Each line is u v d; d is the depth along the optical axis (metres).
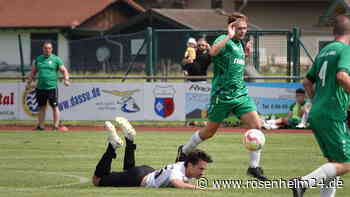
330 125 22.78
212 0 159.62
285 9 143.88
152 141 47.91
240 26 30.19
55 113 57.06
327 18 106.06
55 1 146.38
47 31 137.88
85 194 25.75
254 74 63.69
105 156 27.83
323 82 23.08
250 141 27.89
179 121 59.94
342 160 22.91
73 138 50.19
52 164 36.66
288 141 48.50
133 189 26.78
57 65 56.66
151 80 63.88
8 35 136.62
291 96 59.31
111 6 142.62
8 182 30.44
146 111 60.34
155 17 113.50
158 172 27.31
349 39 23.34
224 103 30.34
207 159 27.14
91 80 70.50
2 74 91.62
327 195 23.50
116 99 60.72
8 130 56.75
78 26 138.38
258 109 59.56
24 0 147.12
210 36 68.25
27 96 61.59
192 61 60.09
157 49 64.50
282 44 64.81
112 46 68.25
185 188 26.83
